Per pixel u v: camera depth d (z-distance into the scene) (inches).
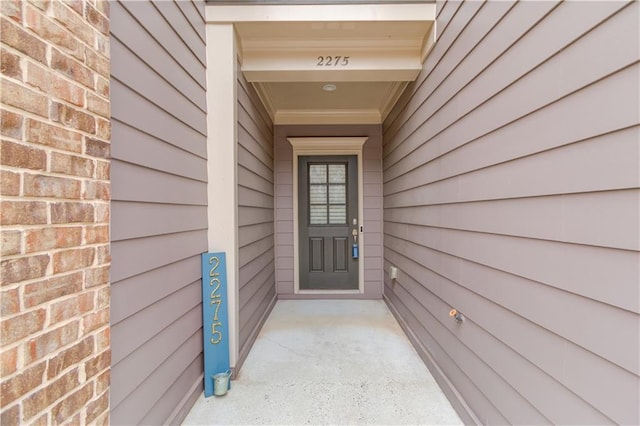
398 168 123.0
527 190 45.6
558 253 40.1
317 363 91.7
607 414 33.6
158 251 57.1
